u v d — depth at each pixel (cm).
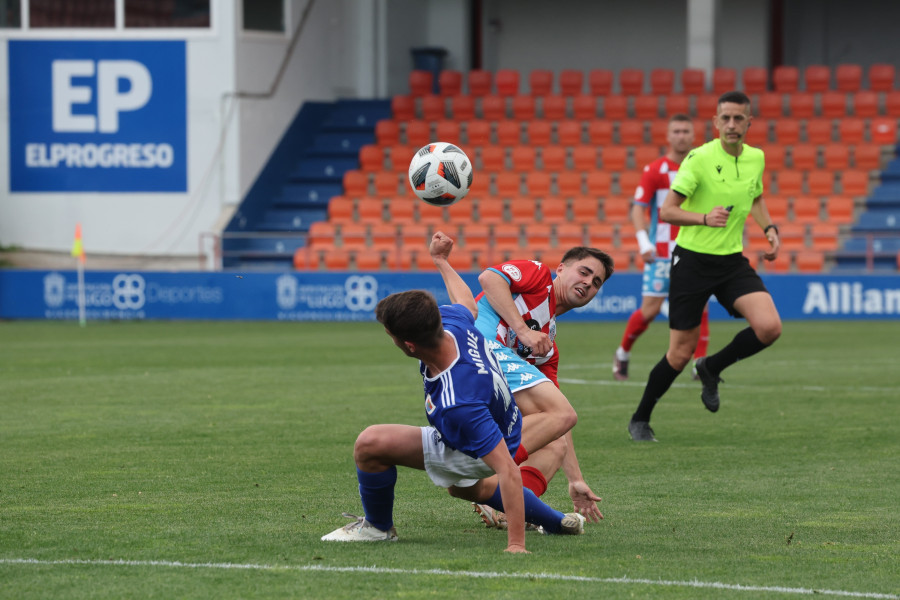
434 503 1870
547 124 7988
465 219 7475
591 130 7938
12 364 4284
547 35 9244
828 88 8269
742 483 2055
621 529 1669
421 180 1925
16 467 2198
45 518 1731
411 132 8056
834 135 7756
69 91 7675
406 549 1523
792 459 2316
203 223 7656
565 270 1780
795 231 6956
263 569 1406
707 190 2484
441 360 1433
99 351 4838
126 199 7706
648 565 1435
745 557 1486
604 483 2062
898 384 3597
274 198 7919
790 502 1878
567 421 1659
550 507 1706
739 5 8806
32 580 1358
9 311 6931
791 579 1370
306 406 3102
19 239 7775
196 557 1473
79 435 2605
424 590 1310
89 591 1309
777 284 6338
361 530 1576
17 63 7694
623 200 7375
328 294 6681
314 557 1472
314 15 8206
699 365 2556
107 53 7644
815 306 6309
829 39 9019
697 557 1484
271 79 7856
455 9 8931
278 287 6719
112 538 1588
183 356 4609
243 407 3088
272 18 7912
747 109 2469
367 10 8475
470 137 8012
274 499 1891
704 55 7981
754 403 3172
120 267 7688
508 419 1514
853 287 6275
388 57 8556
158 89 7644
